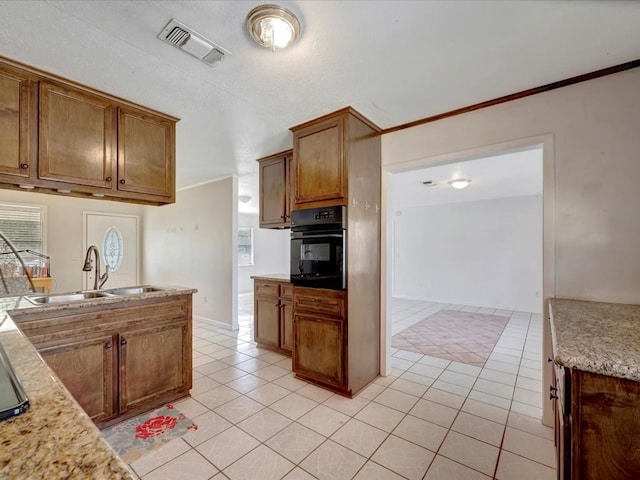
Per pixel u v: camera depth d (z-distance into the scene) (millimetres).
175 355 2383
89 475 428
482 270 6535
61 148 1996
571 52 1752
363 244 2645
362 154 2625
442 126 2551
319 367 2598
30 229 4926
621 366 831
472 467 1676
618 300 1864
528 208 6070
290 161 3471
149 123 2449
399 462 1715
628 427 845
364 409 2273
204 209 5016
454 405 2342
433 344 3908
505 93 2201
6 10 1427
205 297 4965
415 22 1511
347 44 1676
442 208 7070
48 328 1795
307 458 1744
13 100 1827
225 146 3342
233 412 2225
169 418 2139
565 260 2012
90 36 1617
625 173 1864
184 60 1826
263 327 3703
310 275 2652
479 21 1508
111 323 2045
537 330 4602
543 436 1949
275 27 1515
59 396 666
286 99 2297
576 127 2004
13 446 485
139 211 6312
